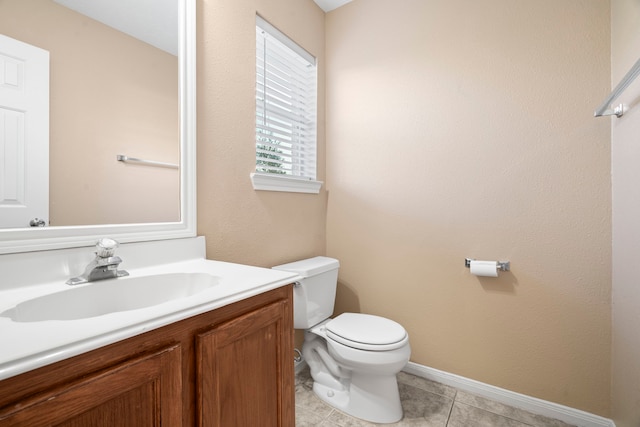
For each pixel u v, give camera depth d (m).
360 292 1.99
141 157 1.05
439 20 1.69
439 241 1.71
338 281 2.08
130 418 0.54
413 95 1.78
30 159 0.81
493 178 1.55
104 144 0.96
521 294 1.49
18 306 0.66
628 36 1.12
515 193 1.50
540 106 1.43
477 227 1.59
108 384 0.51
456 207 1.65
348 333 1.39
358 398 1.43
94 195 0.94
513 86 1.49
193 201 1.21
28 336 0.49
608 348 1.31
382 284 1.90
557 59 1.39
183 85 1.17
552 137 1.41
